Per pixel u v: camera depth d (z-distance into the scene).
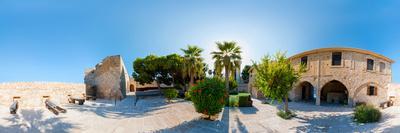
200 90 11.88
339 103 22.17
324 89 26.55
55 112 12.52
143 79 33.62
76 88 22.98
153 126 10.64
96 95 29.14
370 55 20.86
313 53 21.84
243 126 11.11
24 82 17.34
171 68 33.44
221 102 11.82
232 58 24.14
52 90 19.59
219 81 12.43
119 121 11.70
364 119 10.90
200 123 11.23
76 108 15.89
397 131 8.00
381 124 9.70
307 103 22.11
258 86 15.93
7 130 8.25
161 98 28.02
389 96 21.69
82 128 9.73
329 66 20.67
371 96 20.55
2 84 15.88
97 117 12.59
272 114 14.81
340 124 11.30
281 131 10.34
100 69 29.44
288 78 14.39
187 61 29.75
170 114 14.27
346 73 20.03
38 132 8.47
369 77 20.59
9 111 12.05
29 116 11.09
